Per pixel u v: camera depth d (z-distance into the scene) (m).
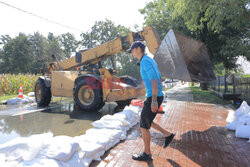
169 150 2.63
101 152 2.38
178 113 5.39
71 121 4.52
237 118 3.86
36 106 7.07
